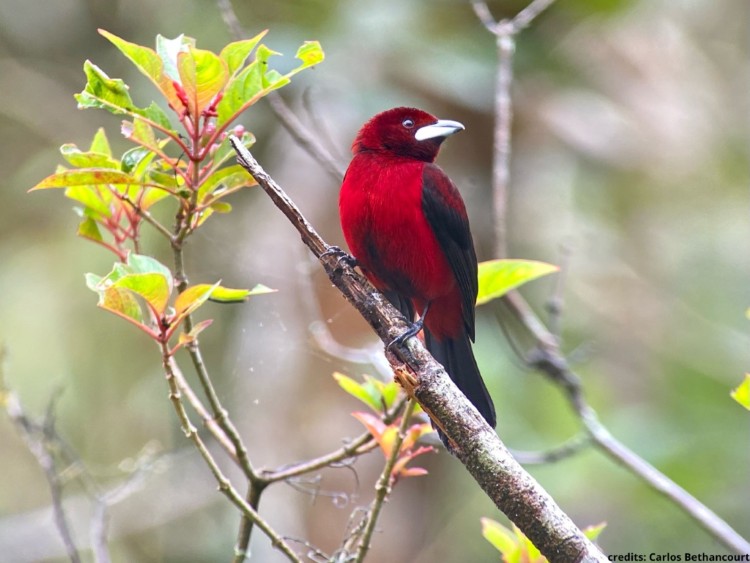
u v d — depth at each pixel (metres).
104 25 13.87
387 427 5.74
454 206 7.17
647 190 15.10
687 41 16.06
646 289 14.77
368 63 11.66
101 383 13.13
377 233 7.09
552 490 12.22
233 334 12.13
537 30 12.66
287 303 10.92
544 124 13.50
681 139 15.35
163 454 10.67
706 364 14.22
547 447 12.39
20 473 12.76
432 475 11.55
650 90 15.05
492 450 4.84
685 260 15.31
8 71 13.91
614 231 14.95
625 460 8.39
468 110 12.62
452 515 11.95
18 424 7.55
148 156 5.51
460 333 7.46
